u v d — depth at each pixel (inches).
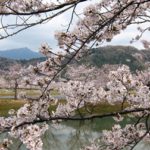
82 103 235.5
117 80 231.6
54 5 217.2
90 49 234.7
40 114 226.1
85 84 237.1
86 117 229.5
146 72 249.3
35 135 207.6
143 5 277.4
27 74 234.8
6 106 2437.3
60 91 234.8
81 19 246.8
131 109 238.7
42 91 235.3
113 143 267.9
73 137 1494.8
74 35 233.8
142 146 1019.9
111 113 233.6
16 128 213.9
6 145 218.2
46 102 227.8
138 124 269.6
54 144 1387.8
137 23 270.1
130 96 234.4
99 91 233.0
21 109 222.4
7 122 223.0
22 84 235.0
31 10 222.8
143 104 235.0
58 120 240.2
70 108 232.8
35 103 225.5
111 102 235.6
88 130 1606.8
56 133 1604.3
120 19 267.4
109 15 260.1
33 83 233.6
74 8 203.8
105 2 252.4
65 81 238.2
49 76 233.9
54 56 231.0
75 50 232.2
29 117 223.1
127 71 230.5
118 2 261.9
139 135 265.7
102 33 244.5
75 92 232.5
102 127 1646.2
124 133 269.0
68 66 233.6
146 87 231.6
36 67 233.0
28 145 205.6
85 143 1354.6
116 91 231.8
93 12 247.9
